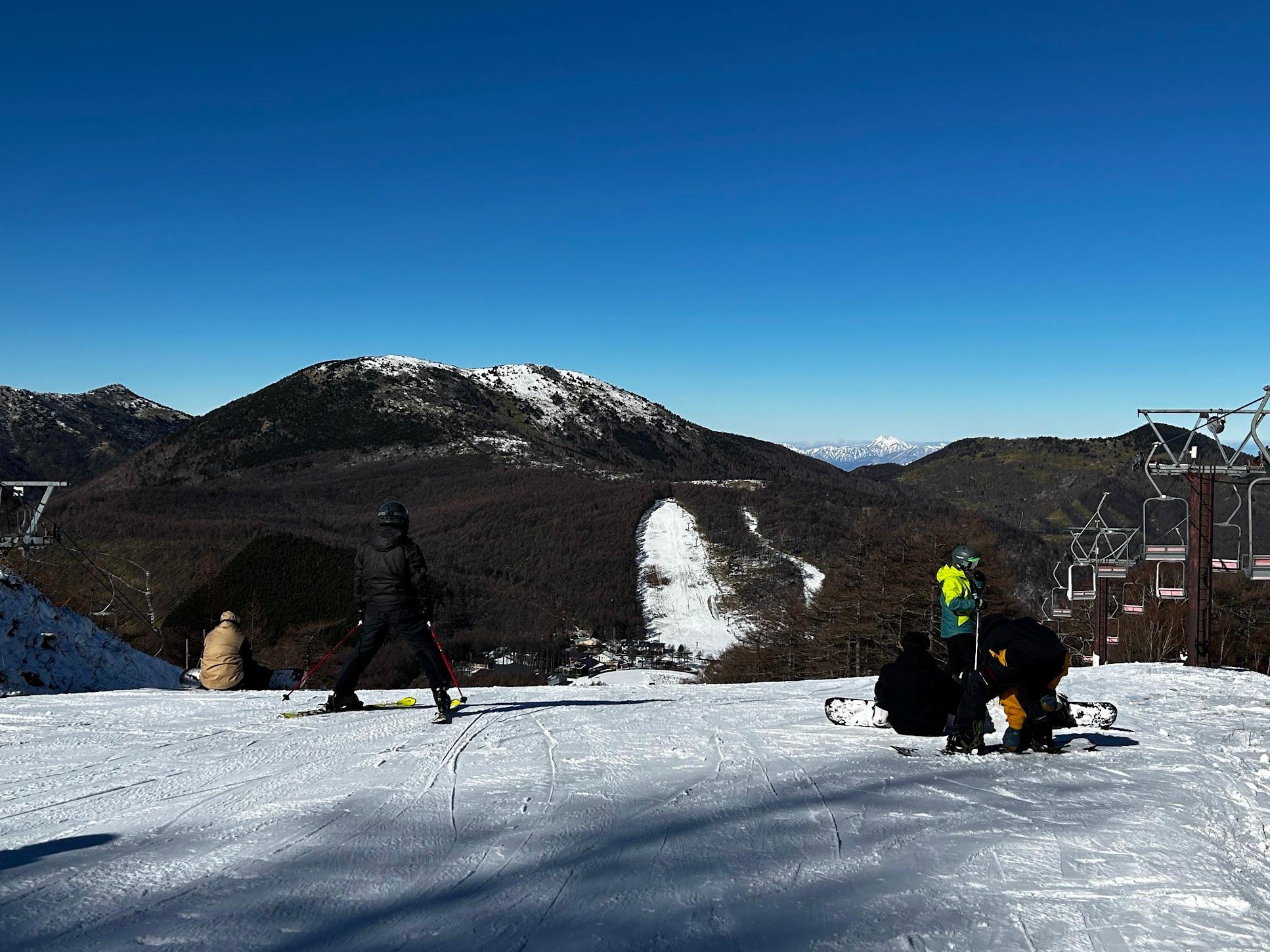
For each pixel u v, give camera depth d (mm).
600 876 3604
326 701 8805
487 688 11281
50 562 27531
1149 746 6598
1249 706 9227
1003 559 45562
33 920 3076
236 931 2988
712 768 5707
